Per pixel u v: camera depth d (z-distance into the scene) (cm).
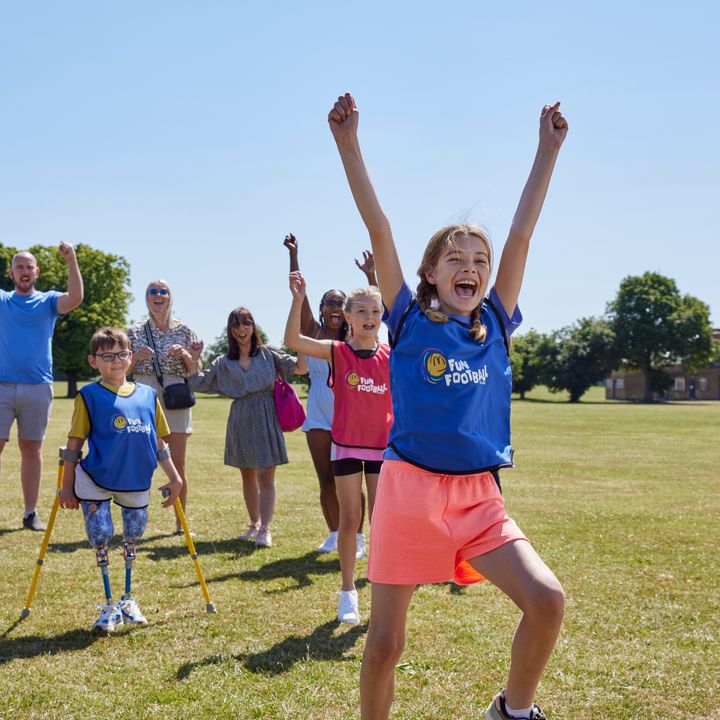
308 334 703
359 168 303
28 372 746
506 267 318
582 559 659
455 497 284
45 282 5719
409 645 436
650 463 1562
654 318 8644
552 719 342
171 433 771
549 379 8638
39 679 386
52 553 658
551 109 323
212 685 379
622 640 449
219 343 5538
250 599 530
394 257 308
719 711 352
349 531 493
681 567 632
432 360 288
